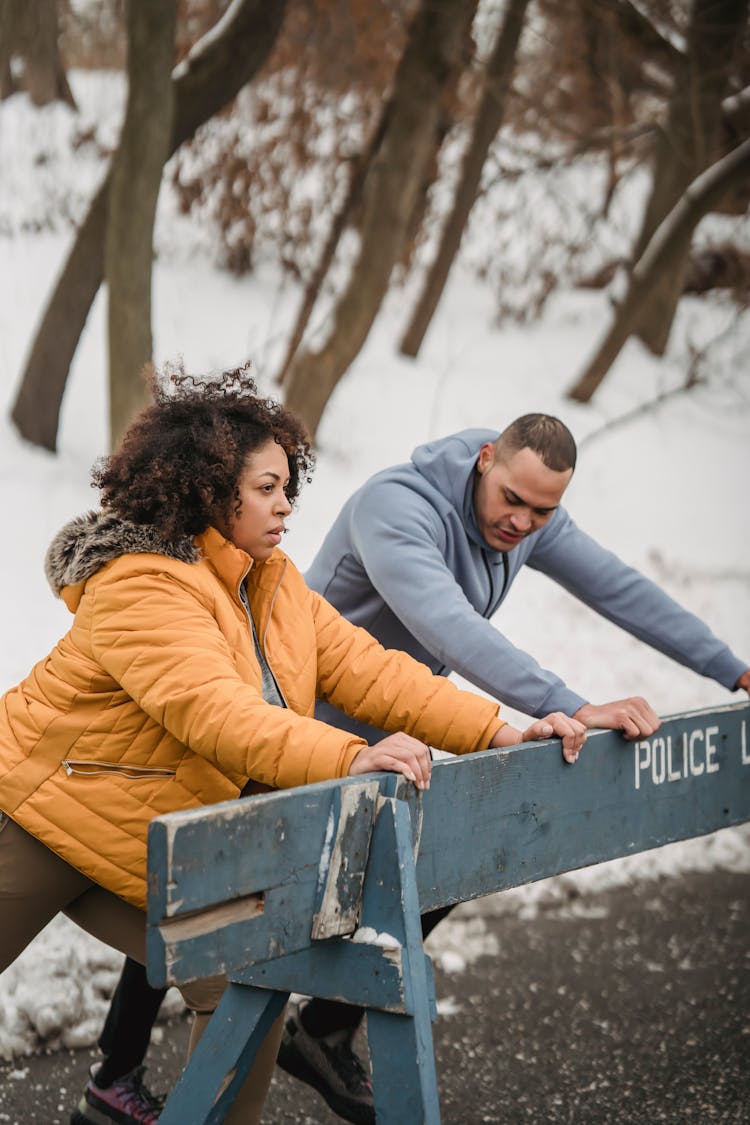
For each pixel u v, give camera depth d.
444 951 4.33
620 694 6.77
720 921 4.74
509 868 2.33
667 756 2.71
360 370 10.19
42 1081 3.28
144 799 2.29
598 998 4.03
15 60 10.66
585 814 2.51
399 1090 1.96
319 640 2.63
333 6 9.34
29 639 5.93
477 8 7.88
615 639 7.26
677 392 11.17
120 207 6.36
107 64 12.08
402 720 2.58
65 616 6.18
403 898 1.97
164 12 6.16
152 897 1.75
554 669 6.84
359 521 2.98
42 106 10.76
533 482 2.89
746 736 2.94
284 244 10.30
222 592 2.33
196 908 1.78
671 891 5.04
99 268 7.55
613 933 4.58
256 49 7.13
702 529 9.41
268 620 2.47
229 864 1.82
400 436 9.41
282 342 9.94
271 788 2.44
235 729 2.12
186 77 7.07
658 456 10.31
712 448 10.66
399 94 7.61
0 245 10.12
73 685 2.29
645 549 8.90
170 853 1.74
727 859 5.42
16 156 10.63
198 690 2.15
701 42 9.48
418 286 12.07
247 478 2.37
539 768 2.39
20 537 6.74
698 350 12.22
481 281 12.45
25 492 7.18
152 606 2.21
